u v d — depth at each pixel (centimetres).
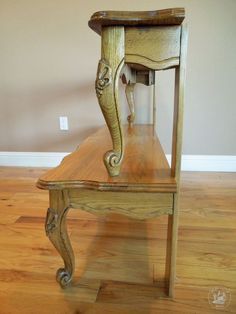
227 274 95
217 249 109
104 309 80
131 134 157
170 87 198
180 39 65
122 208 78
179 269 97
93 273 96
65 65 204
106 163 78
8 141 226
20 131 224
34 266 100
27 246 113
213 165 210
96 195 77
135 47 66
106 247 113
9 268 99
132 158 102
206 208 147
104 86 68
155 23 63
